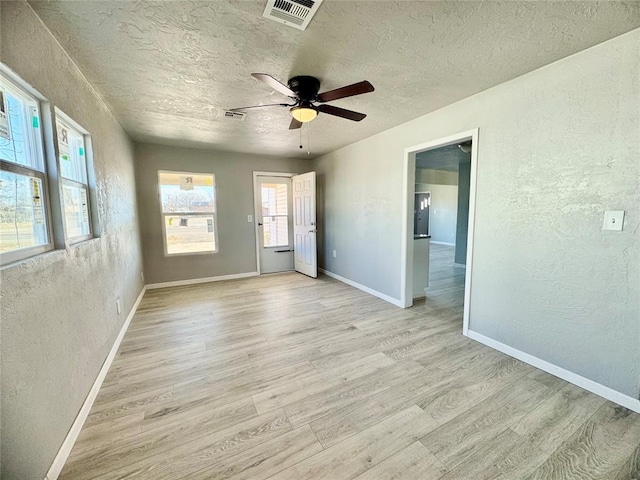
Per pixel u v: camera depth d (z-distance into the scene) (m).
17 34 1.21
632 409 1.70
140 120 3.05
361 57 1.87
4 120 1.17
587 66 1.79
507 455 1.40
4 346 1.00
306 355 2.37
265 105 2.42
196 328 2.90
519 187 2.20
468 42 1.71
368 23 1.52
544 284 2.09
